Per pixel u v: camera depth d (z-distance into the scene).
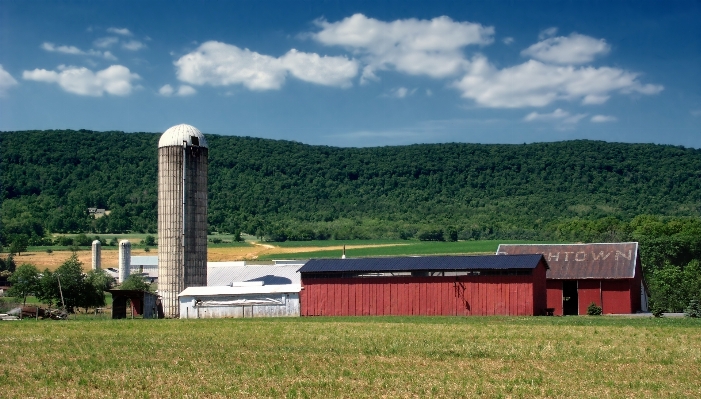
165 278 90.50
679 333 57.00
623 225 190.75
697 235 146.62
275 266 102.56
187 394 35.19
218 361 44.53
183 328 64.88
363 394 34.97
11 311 88.50
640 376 39.38
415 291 79.88
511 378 38.66
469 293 78.38
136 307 88.56
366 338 54.62
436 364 43.00
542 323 66.56
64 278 100.94
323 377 38.91
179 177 91.06
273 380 38.34
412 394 34.97
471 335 55.97
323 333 58.38
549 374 39.81
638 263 89.88
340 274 82.25
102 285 110.75
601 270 86.25
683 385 37.12
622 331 58.44
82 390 36.62
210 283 98.50
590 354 46.31
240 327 64.88
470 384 36.94
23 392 36.31
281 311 82.88
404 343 51.50
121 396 35.09
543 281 82.19
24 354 48.59
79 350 50.22
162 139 92.12
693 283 98.81
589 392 35.47
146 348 50.75
